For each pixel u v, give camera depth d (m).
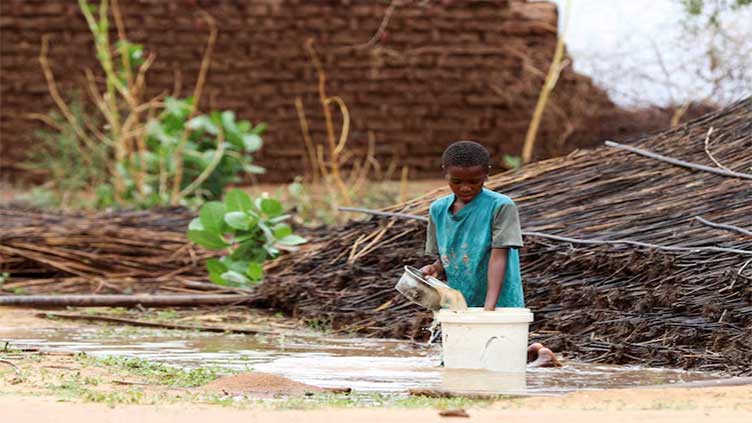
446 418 6.80
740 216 11.87
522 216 13.55
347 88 33.09
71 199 28.34
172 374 9.10
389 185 29.62
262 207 16.25
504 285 10.13
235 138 27.17
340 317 13.45
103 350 11.30
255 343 12.16
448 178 10.12
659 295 11.13
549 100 31.03
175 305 15.40
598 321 11.38
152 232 18.77
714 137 13.99
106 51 27.27
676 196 12.87
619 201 13.20
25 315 14.70
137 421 6.67
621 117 30.11
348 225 15.51
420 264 13.90
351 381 9.14
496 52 32.38
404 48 32.88
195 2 33.12
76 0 33.44
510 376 9.45
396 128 32.97
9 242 18.09
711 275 10.98
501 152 32.25
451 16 32.59
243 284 16.16
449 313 9.75
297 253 16.50
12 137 33.47
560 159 15.08
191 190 27.16
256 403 7.51
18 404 7.29
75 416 6.82
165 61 33.16
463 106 32.59
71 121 28.86
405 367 10.09
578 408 7.29
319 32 33.09
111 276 17.61
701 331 10.57
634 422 6.67
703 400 7.57
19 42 33.56
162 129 26.75
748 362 9.93
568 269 12.34
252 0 33.19
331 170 32.88
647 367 10.34
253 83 33.22
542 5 32.28
